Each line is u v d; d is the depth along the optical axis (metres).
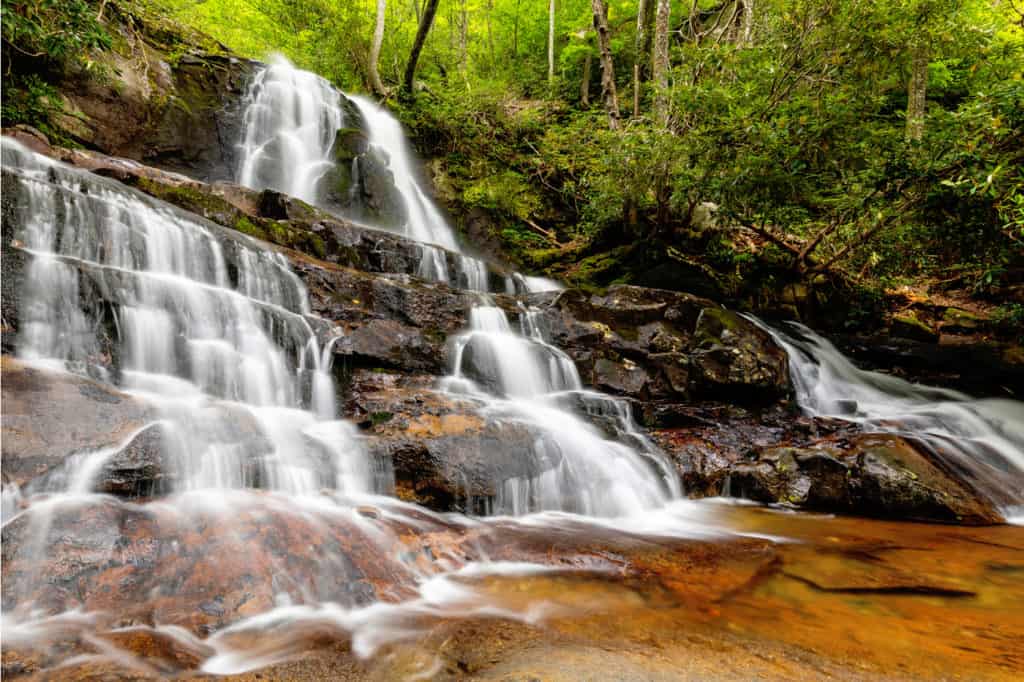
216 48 12.65
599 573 3.36
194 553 2.79
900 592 3.20
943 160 7.50
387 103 16.14
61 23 7.32
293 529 3.15
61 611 2.37
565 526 4.30
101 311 4.37
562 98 23.70
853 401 7.82
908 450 5.72
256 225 7.05
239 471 3.66
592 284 12.43
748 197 9.58
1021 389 8.77
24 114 8.32
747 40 9.98
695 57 9.90
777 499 5.45
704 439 6.35
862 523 4.88
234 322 5.15
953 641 2.56
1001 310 11.17
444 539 3.61
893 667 2.29
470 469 4.41
